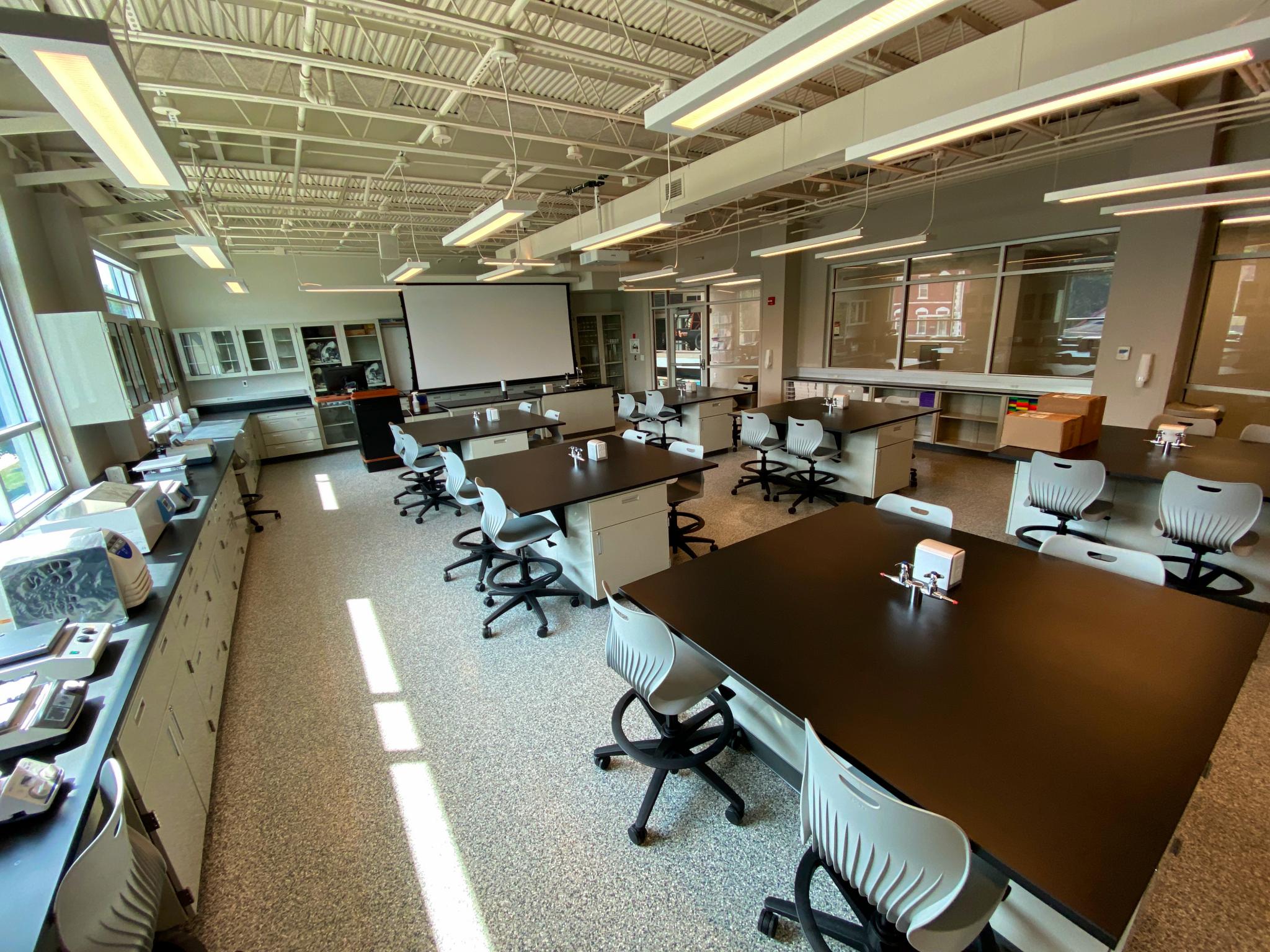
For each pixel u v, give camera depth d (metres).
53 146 3.41
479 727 2.23
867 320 7.38
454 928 1.47
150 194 3.86
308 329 8.34
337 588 3.60
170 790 1.54
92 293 3.62
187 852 1.54
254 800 1.91
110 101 1.34
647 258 10.49
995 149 5.20
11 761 1.18
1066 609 1.58
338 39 2.93
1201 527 2.45
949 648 1.42
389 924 1.49
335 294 8.55
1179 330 4.48
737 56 1.34
